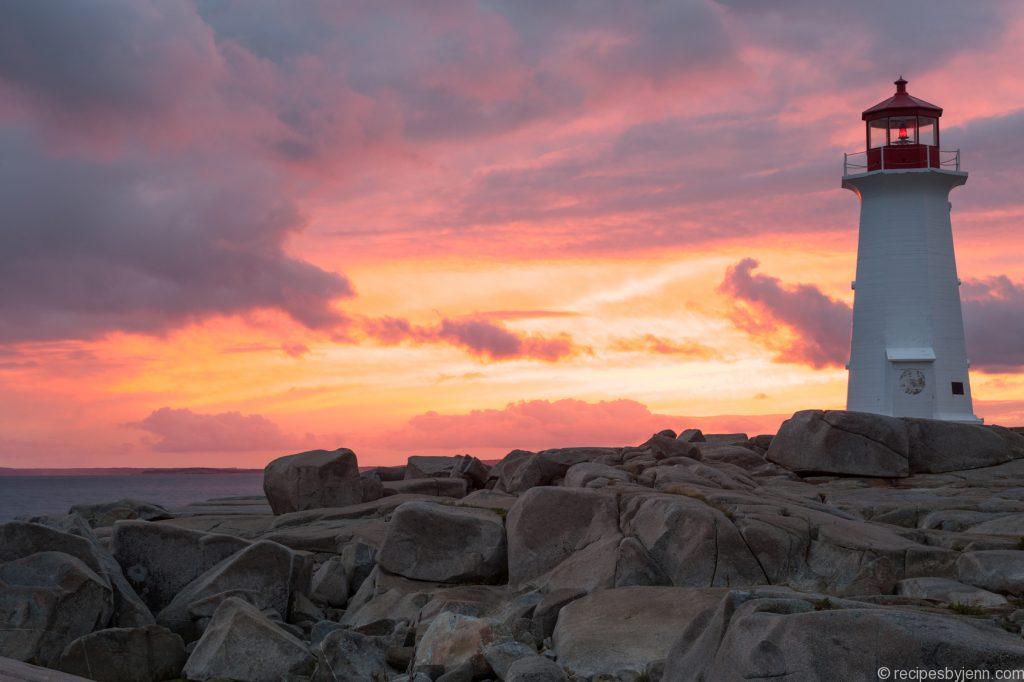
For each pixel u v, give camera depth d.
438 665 10.62
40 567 12.68
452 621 11.27
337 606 16.11
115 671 11.79
